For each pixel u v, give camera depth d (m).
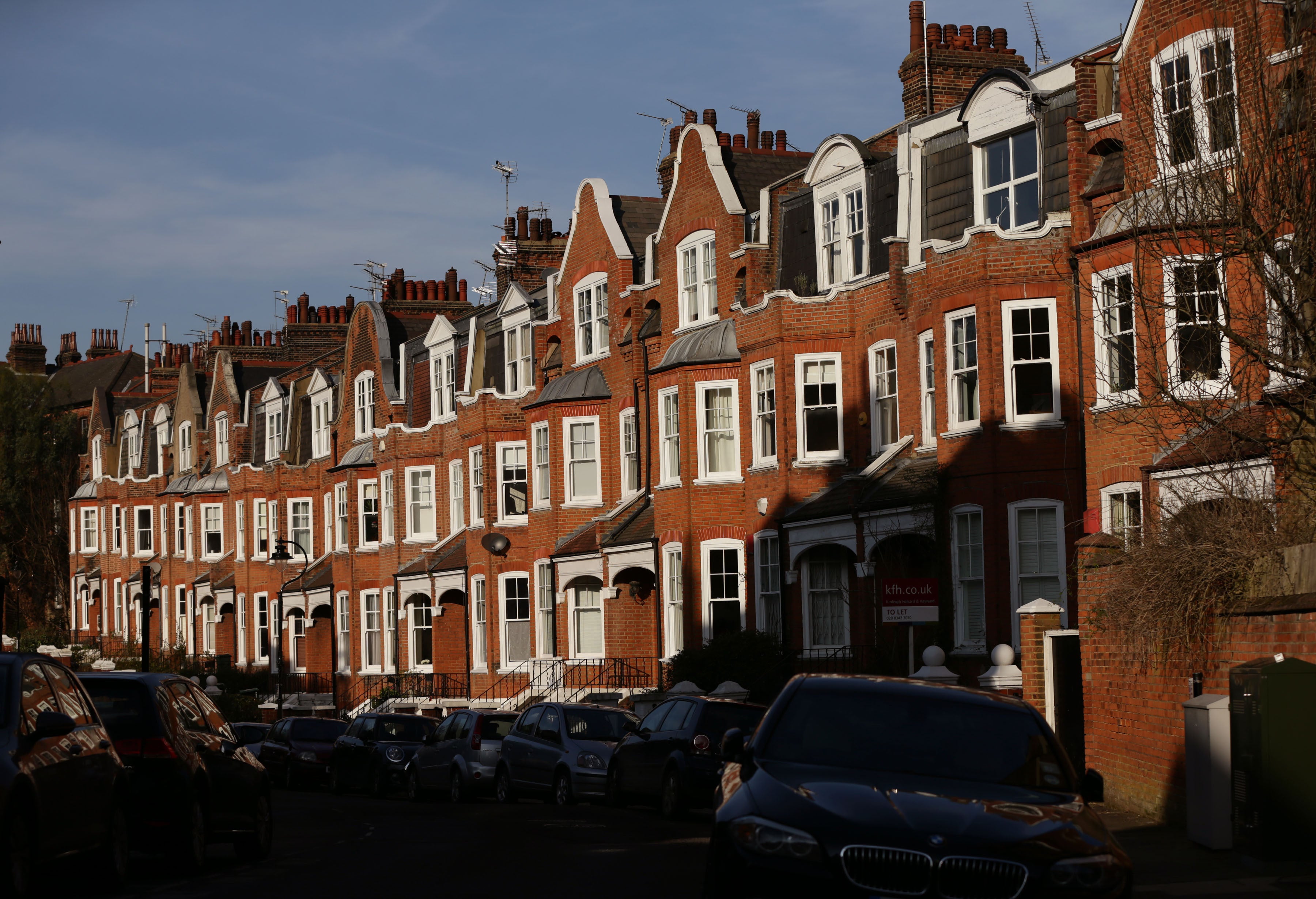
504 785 26.64
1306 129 16.50
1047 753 10.20
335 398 57.53
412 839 18.42
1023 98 26.53
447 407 48.44
